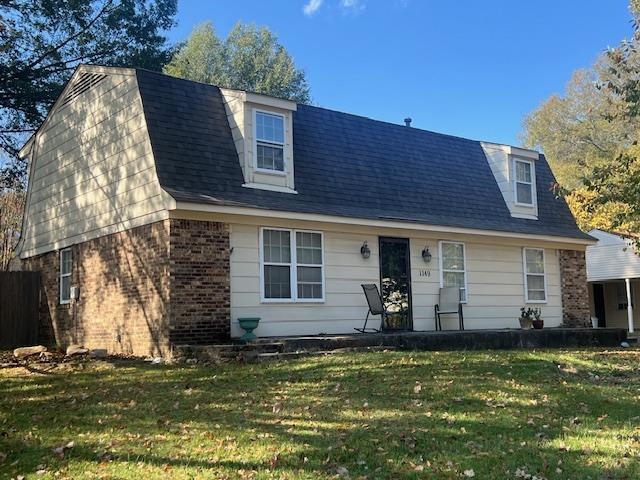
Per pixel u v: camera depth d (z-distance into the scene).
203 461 5.22
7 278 15.91
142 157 12.33
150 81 12.65
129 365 10.76
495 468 5.09
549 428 6.27
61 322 15.29
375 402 7.20
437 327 15.38
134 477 4.86
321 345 11.31
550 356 10.83
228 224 12.13
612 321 29.48
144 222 12.15
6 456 5.48
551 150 45.06
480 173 18.12
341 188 14.36
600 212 25.05
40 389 8.80
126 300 12.64
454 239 16.00
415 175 16.31
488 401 7.28
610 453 5.45
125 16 24.97
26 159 20.97
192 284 11.52
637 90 11.29
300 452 5.43
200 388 8.27
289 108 13.50
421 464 5.18
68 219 15.20
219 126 13.05
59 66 23.42
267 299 12.53
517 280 17.45
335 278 13.73
